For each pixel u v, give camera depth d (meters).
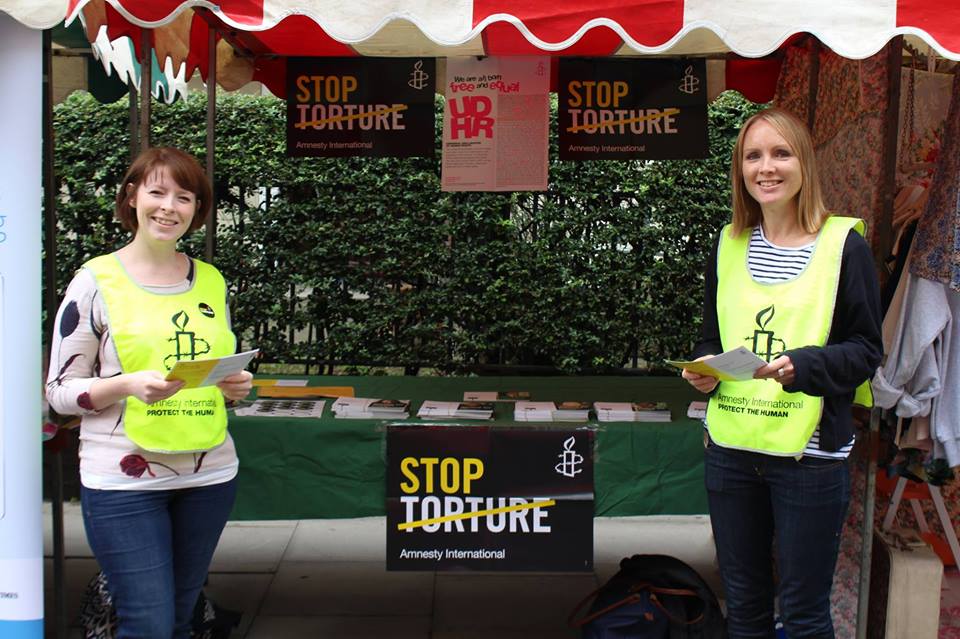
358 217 5.73
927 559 2.73
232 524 4.52
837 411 2.16
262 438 3.09
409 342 5.84
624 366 5.89
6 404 2.32
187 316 2.19
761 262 2.25
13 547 2.34
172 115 5.62
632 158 3.78
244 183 5.67
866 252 2.13
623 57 3.75
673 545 4.23
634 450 3.04
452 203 5.68
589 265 5.70
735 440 2.23
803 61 3.44
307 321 5.80
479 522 2.96
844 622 2.90
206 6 2.34
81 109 5.57
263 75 4.01
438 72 4.20
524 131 3.81
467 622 3.33
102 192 5.64
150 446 2.09
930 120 3.05
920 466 2.80
